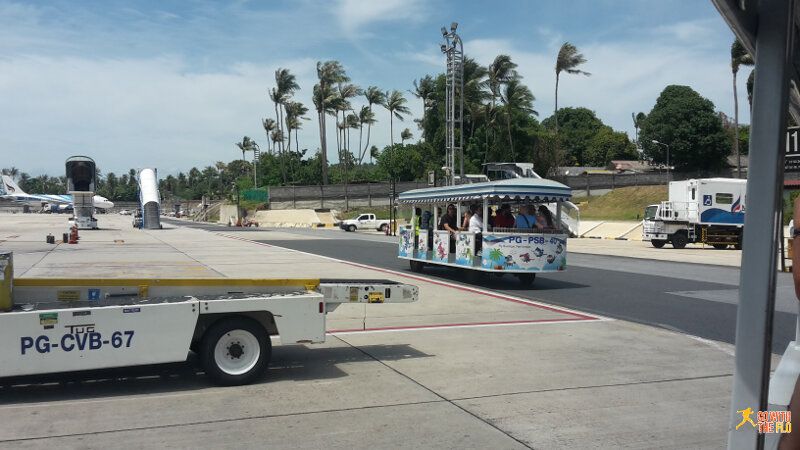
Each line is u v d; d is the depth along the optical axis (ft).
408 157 247.50
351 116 282.56
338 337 28.81
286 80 279.49
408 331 30.40
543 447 15.25
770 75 6.01
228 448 14.97
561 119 339.36
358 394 19.58
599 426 16.79
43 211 389.60
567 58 200.44
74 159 160.86
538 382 21.13
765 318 6.15
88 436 15.69
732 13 5.93
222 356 20.21
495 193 46.96
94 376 21.39
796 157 6.48
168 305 19.19
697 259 80.64
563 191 48.39
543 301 41.68
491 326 31.91
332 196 242.78
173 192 600.39
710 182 102.47
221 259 74.69
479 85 213.25
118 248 92.99
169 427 16.42
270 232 166.40
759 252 6.17
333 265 67.56
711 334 30.32
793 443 6.73
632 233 137.69
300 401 18.79
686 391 20.18
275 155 335.47
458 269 61.26
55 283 20.51
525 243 47.60
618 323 33.22
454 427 16.62
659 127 210.38
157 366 22.82
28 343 17.81
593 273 61.36
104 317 18.49
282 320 20.66
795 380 7.68
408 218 66.64
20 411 17.61
